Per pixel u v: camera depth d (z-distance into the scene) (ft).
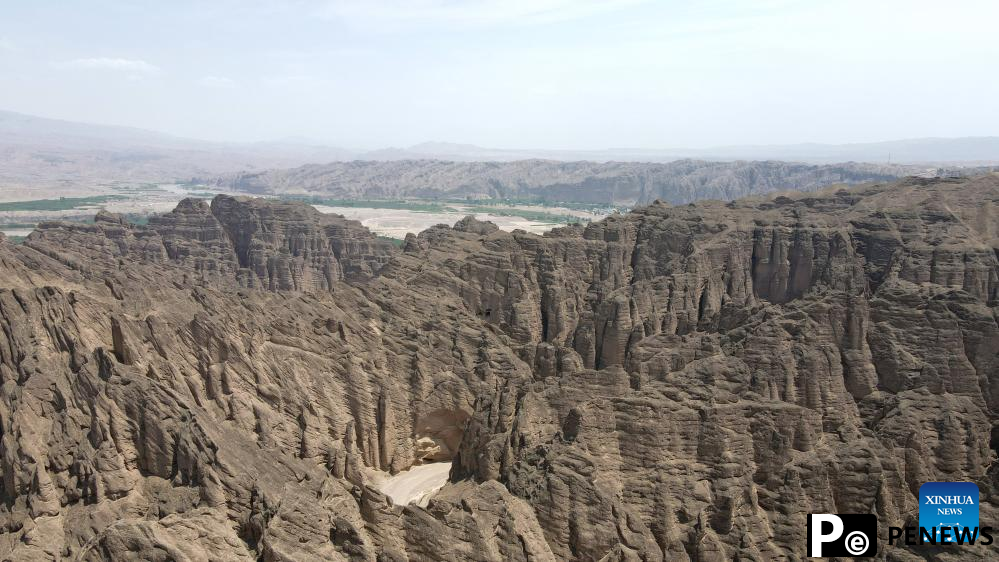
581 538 238.48
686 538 245.45
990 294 357.61
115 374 250.98
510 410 292.40
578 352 396.78
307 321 351.25
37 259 319.68
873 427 309.01
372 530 232.32
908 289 344.28
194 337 299.79
